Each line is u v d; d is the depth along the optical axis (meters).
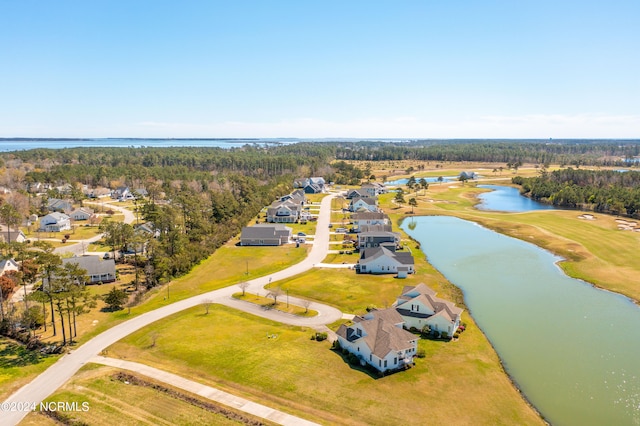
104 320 63.62
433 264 92.62
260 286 78.44
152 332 59.34
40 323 59.81
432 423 40.50
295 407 42.41
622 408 44.22
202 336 58.09
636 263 91.44
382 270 85.62
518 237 116.19
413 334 56.75
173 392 44.56
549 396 46.06
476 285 79.81
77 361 51.38
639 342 58.22
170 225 97.56
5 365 49.97
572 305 70.50
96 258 82.44
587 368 51.66
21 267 78.06
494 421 41.12
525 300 72.62
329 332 59.53
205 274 86.06
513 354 54.72
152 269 80.62
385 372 48.53
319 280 81.12
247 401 43.22
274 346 55.16
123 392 44.44
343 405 42.81
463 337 58.25
